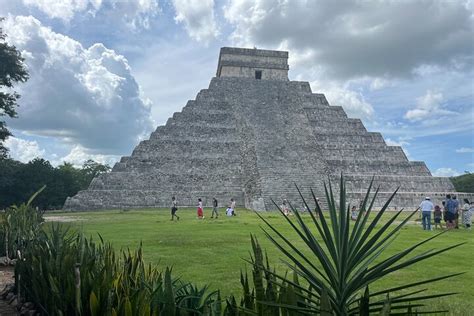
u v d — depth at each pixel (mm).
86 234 19516
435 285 9656
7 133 35531
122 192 49344
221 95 62781
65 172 59062
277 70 67562
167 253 13859
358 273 3771
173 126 57312
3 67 33250
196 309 4617
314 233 19500
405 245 16250
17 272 8828
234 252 14125
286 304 3727
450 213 23578
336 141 58094
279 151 53562
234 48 66812
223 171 54000
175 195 50781
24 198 49656
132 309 4582
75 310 5746
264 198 44906
